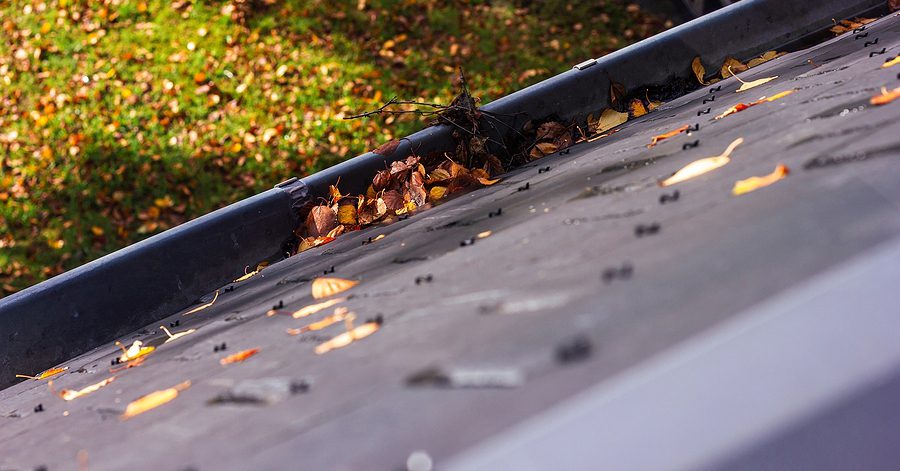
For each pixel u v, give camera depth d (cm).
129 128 904
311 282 363
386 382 147
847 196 137
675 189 221
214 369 252
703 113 409
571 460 100
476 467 100
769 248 127
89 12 1033
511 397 112
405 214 502
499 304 168
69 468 197
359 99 927
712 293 118
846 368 105
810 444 102
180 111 917
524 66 978
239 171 862
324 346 210
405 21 1033
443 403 123
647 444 101
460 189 516
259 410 173
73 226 825
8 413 354
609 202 244
